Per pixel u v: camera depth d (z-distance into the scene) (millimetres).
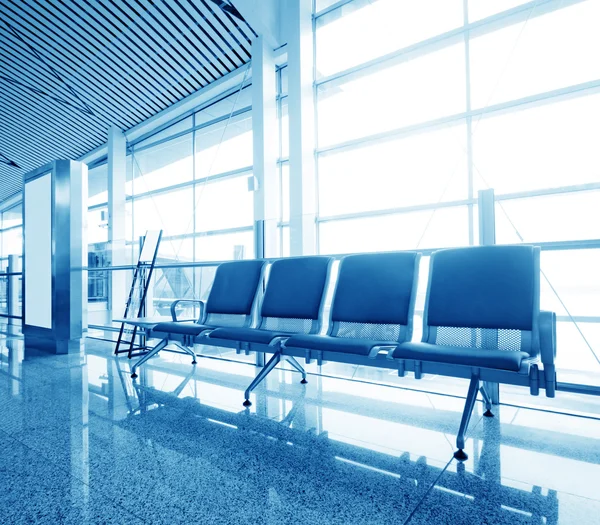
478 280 2004
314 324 2484
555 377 1594
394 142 6172
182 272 6746
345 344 1950
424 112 5953
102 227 10195
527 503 1312
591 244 1957
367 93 6449
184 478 1493
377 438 1861
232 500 1339
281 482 1460
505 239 5328
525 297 1847
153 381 2990
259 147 6586
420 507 1292
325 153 6641
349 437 1876
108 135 9477
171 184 8945
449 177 5707
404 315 2143
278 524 1203
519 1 5242
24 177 4656
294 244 6301
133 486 1436
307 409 2295
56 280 4160
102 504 1320
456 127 5645
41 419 2152
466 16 5570
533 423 2039
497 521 1214
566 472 1522
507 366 1523
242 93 7727
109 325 5535
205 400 2492
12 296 6043
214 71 7461
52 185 4191
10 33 6629
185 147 8789
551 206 5195
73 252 4270
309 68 6441
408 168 6348
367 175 6680
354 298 2338
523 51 5305
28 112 8812
